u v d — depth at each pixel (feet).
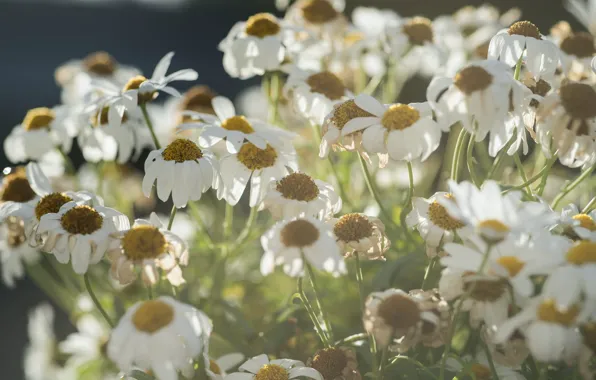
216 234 2.78
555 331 1.99
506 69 2.16
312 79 2.46
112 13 9.11
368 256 2.19
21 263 2.66
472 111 2.15
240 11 9.20
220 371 2.20
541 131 2.21
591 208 2.24
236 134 2.30
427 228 2.17
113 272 2.14
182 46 9.02
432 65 2.75
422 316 2.08
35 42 8.95
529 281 2.00
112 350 2.02
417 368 2.18
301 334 2.33
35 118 2.67
